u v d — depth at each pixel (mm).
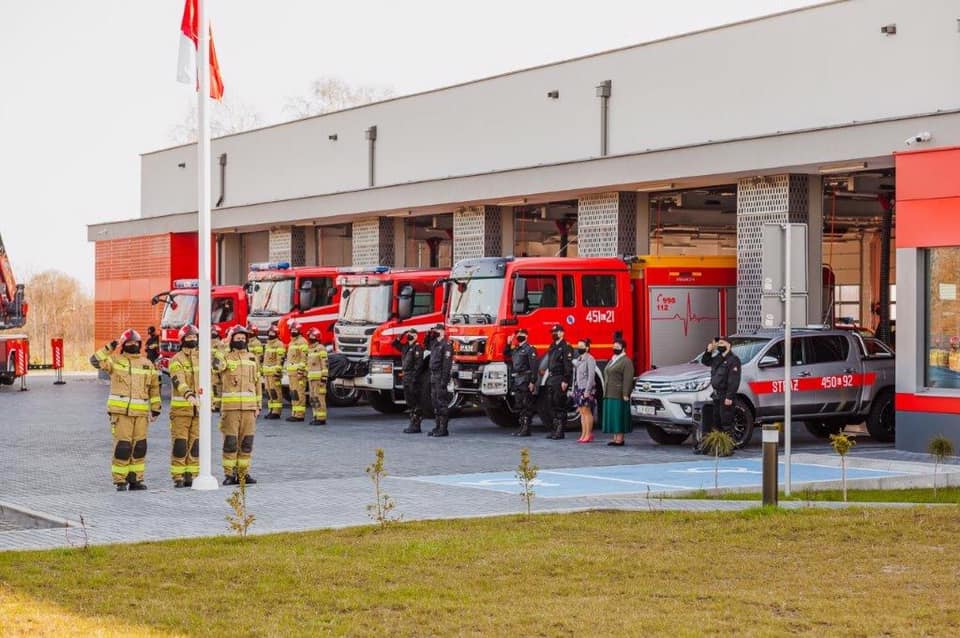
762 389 22453
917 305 21859
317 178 42281
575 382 24188
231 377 17562
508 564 11234
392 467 20016
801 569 11023
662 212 33062
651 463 20469
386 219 38125
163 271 46719
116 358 17016
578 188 29188
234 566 11141
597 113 31672
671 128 29812
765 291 16422
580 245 30688
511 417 27250
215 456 21625
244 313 35031
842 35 26203
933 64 24578
